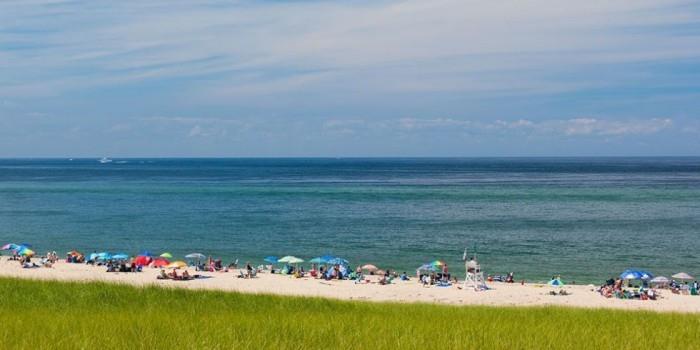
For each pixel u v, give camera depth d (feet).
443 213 398.62
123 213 401.29
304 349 48.29
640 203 465.06
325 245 272.51
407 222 351.87
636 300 162.91
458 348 49.67
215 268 214.69
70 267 209.87
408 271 218.59
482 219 364.58
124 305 83.61
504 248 261.44
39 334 50.06
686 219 359.46
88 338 48.80
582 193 568.00
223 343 48.80
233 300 92.73
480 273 182.60
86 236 298.76
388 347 49.75
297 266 229.45
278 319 65.87
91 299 86.58
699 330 63.41
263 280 191.93
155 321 59.67
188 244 276.82
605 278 202.80
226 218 373.20
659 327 65.92
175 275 188.24
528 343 52.54
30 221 356.79
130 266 208.54
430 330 58.49
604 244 270.05
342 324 61.41
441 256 244.01
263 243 279.28
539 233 304.71
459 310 90.99
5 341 47.19
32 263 211.82
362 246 269.23
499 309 94.63
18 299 84.79
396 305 98.02
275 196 542.16
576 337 56.90
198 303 88.12
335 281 192.13
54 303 82.79
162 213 401.08
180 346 47.21
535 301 158.92
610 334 59.16
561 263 228.02
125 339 49.14
